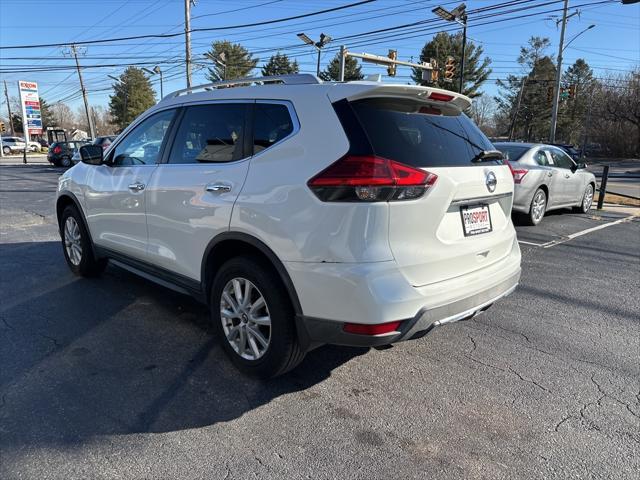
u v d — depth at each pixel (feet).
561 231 27.55
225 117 10.81
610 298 16.20
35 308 14.42
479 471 7.81
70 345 12.02
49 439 8.39
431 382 10.53
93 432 8.61
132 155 13.74
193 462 7.89
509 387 10.39
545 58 238.68
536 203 28.50
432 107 10.26
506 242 11.30
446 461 8.04
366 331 8.42
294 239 8.87
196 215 10.93
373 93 9.02
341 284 8.40
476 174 9.93
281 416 9.20
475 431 8.85
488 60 215.72
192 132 11.69
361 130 8.63
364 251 8.32
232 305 10.60
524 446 8.45
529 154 28.58
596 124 181.06
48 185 53.57
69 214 16.96
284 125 9.62
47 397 9.68
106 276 17.57
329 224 8.47
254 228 9.54
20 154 163.12
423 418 9.21
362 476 7.66
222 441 8.44
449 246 9.37
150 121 13.29
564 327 13.70
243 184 9.89
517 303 15.62
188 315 13.99
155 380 10.43
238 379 10.50
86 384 10.21
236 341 10.73
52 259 19.94
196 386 10.19
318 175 8.60
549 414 9.43
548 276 18.67
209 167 10.85
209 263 11.07
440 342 12.55
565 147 108.37
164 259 12.34
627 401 9.93
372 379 10.62
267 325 9.91
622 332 13.41
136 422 8.92
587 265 20.33
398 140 8.93
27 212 32.89
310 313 8.93
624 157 172.35
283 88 9.90
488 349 12.19
